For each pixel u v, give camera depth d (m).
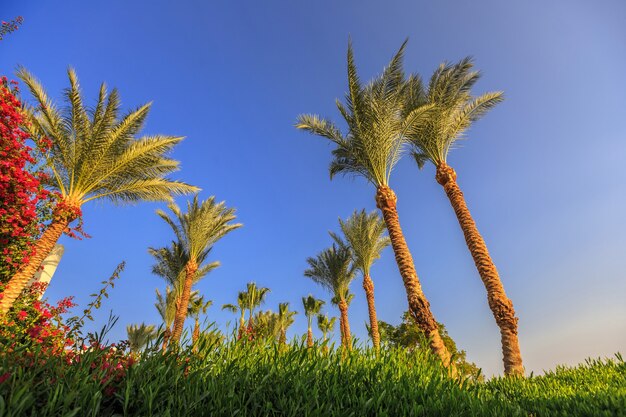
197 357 2.93
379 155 11.35
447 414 2.61
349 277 22.12
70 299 7.25
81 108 11.30
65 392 2.03
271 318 29.88
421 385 3.04
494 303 9.43
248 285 29.62
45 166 9.55
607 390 3.62
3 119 7.61
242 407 2.28
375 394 2.67
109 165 11.64
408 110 12.27
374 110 10.99
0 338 2.41
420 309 9.02
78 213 10.01
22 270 8.07
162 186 12.99
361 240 18.91
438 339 8.55
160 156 12.91
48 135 10.74
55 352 2.64
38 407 1.96
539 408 3.17
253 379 2.78
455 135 12.55
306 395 2.46
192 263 18.56
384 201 11.12
